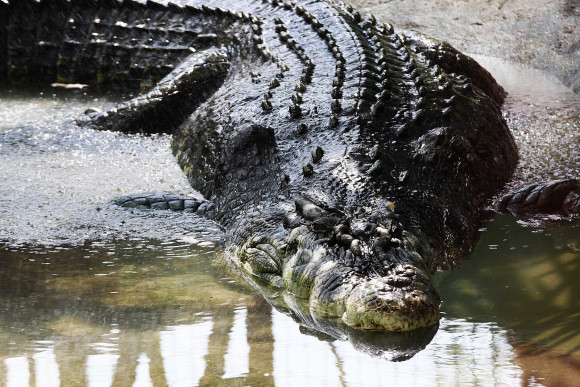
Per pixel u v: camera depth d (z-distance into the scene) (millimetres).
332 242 10953
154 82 23969
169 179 17016
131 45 24453
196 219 14859
